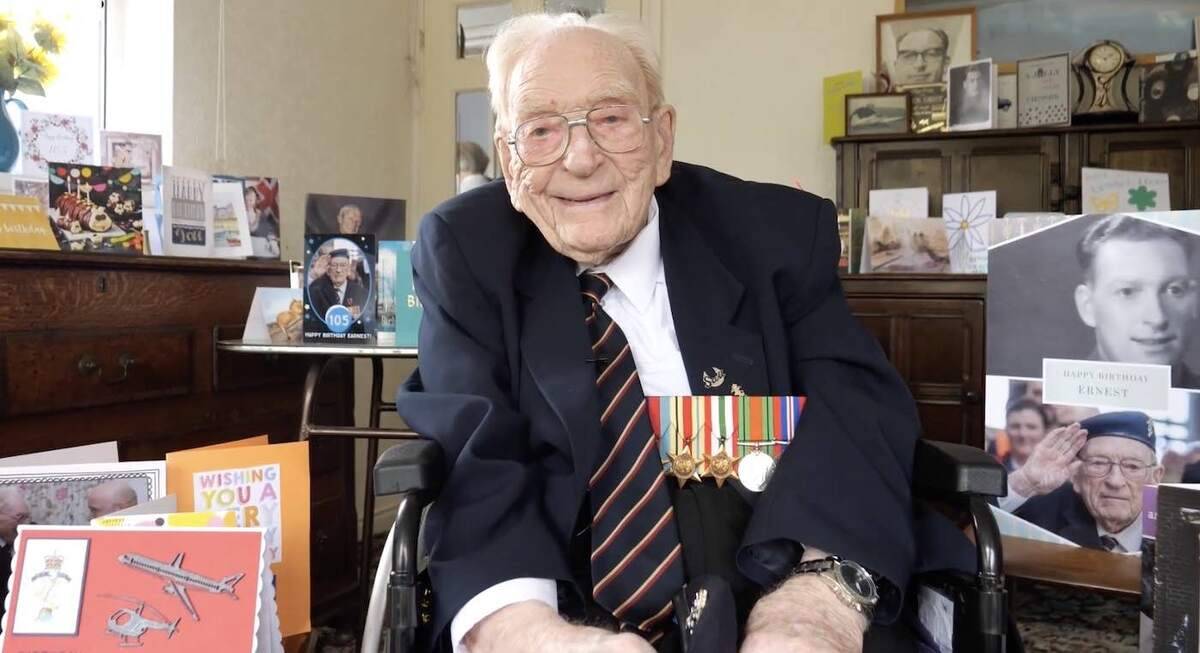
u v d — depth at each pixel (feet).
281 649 3.55
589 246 3.51
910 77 10.48
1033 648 6.93
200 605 3.28
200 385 5.91
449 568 2.94
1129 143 9.48
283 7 8.93
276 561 4.14
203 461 4.07
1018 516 4.77
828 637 2.71
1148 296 4.42
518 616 2.85
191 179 6.49
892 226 8.79
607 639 2.61
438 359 3.51
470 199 3.84
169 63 7.51
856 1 10.78
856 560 2.94
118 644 3.22
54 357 4.82
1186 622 2.78
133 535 3.33
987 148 9.89
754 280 3.72
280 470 4.21
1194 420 4.32
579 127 3.43
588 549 3.40
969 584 2.98
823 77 10.93
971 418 7.84
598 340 3.59
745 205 3.88
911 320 8.02
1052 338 4.67
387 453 3.07
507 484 3.09
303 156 9.31
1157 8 9.92
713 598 2.68
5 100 6.50
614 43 3.55
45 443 4.83
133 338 5.35
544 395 3.34
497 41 3.75
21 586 3.25
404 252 5.79
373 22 10.61
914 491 3.35
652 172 3.61
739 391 3.55
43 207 5.28
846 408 3.39
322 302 5.91
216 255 6.77
